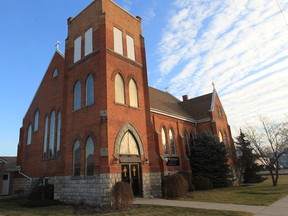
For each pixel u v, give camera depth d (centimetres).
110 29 2103
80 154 1953
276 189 2097
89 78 2072
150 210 1341
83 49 2198
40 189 2189
